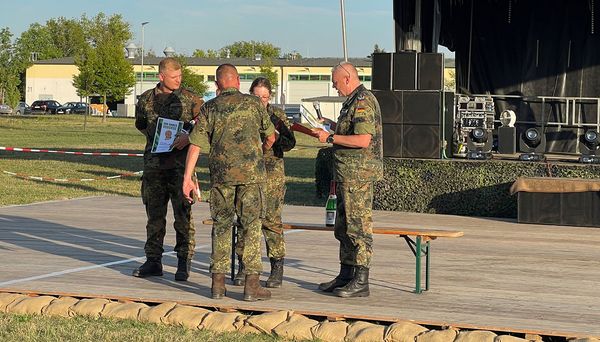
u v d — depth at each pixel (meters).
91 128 54.56
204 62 85.69
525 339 6.65
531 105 19.17
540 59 19.16
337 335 6.70
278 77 83.19
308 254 10.70
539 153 16.25
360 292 8.09
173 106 8.68
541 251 11.33
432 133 15.52
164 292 8.12
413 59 15.55
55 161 27.84
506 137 16.80
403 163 15.57
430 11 17.08
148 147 8.79
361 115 7.81
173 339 6.63
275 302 7.73
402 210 15.60
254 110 7.69
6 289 8.08
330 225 8.60
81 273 9.10
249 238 7.72
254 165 7.64
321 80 82.75
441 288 8.70
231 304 7.53
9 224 13.18
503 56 19.33
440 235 8.14
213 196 7.72
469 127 16.56
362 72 73.81
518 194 14.13
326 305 7.66
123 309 7.36
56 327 6.95
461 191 15.26
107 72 63.28
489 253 11.09
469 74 19.47
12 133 46.53
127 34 99.31
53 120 66.31
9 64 73.62
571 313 7.66
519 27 19.22
